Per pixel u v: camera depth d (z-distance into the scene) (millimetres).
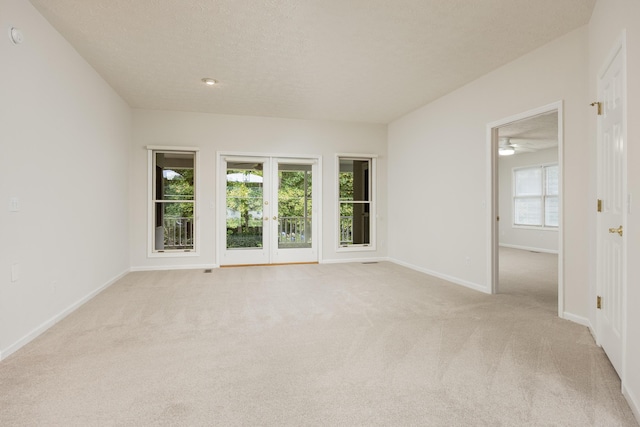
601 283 2643
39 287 2939
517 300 3973
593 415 1767
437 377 2156
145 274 5539
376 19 3143
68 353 2514
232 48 3705
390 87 4852
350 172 6941
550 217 8594
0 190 2451
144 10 2990
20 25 2707
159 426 1663
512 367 2295
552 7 2918
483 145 4422
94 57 3877
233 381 2105
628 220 1971
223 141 6203
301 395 1947
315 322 3188
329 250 6746
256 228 6473
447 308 3645
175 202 6113
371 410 1803
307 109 5938
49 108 3137
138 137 5844
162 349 2582
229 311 3531
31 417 1732
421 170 5789
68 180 3500
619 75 2244
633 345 1838
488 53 3791
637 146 1883
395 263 6652
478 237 4496
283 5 2928
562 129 3363
